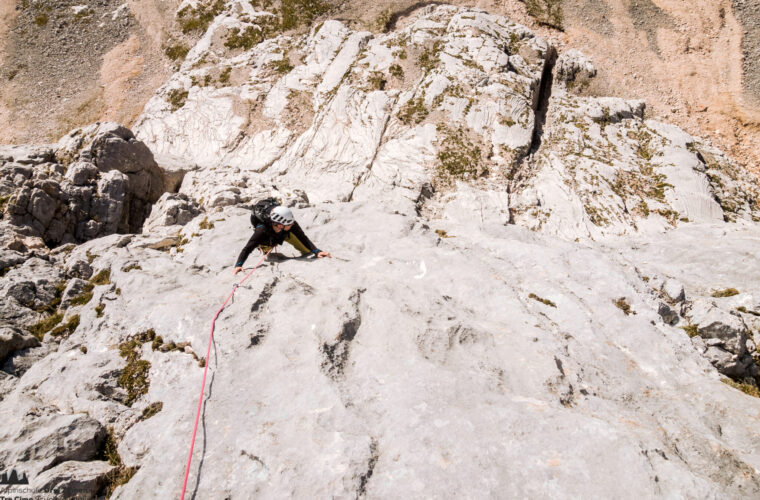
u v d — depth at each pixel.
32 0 27.22
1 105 23.52
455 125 16.67
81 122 22.47
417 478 3.58
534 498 3.42
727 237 11.16
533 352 4.93
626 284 6.95
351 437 3.92
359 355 4.85
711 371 5.70
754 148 19.77
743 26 23.67
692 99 21.02
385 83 18.33
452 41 18.98
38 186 9.90
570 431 3.79
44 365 5.49
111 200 11.02
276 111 18.72
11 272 7.19
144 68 24.08
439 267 6.59
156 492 3.80
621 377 5.22
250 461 3.91
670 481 3.40
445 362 4.77
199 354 5.04
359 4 23.11
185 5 25.45
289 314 5.37
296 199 11.26
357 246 7.34
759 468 3.96
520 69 18.55
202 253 7.26
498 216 14.50
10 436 4.34
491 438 3.80
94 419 4.59
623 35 22.94
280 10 23.12
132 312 5.82
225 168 15.67
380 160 16.19
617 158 16.59
